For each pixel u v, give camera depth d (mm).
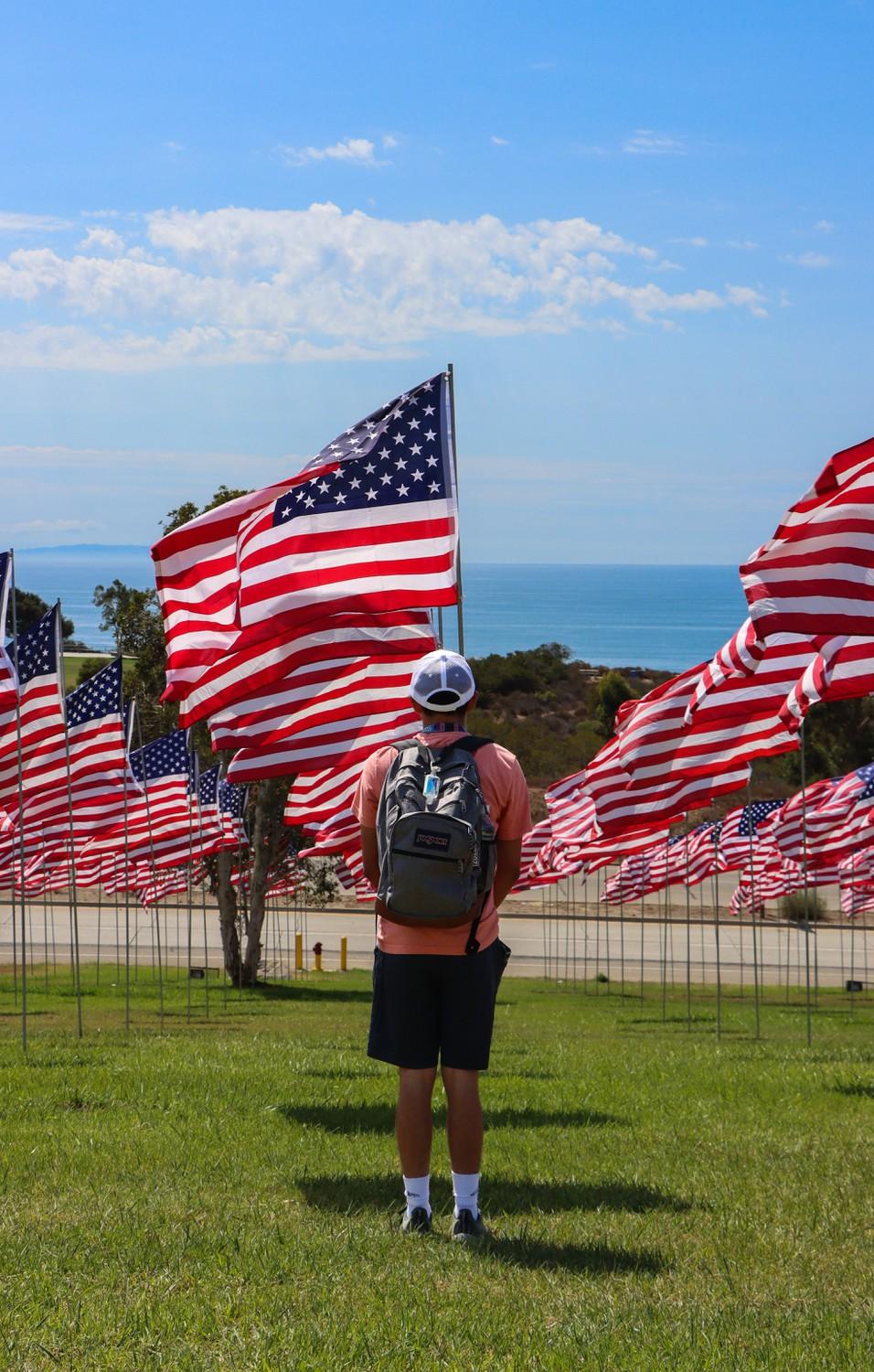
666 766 18250
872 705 71875
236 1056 14438
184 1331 4293
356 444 12734
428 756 5875
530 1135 8688
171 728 43781
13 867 28234
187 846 28516
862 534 11688
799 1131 9180
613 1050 17781
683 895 66125
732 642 16156
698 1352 4148
